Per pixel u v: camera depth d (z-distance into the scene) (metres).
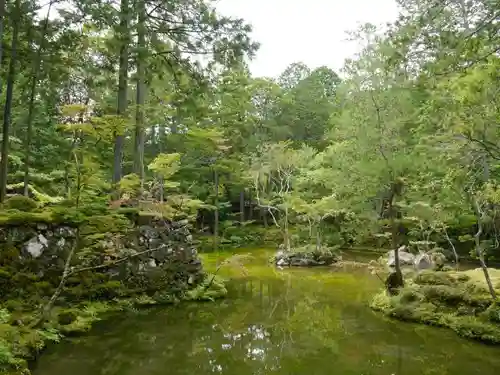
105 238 9.30
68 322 7.71
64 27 9.53
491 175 10.38
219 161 22.41
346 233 21.19
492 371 6.27
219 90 12.43
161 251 10.70
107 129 7.95
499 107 7.12
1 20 8.23
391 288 10.55
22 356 5.96
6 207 9.17
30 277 8.21
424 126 11.48
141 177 13.03
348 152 15.21
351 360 6.68
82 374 5.73
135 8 9.72
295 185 20.41
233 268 16.33
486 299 8.61
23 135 15.98
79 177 8.78
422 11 5.55
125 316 8.73
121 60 10.17
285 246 19.12
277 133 27.66
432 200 12.80
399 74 6.27
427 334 8.11
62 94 11.94
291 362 6.53
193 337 7.66
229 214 26.78
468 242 18.28
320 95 30.05
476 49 5.15
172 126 22.91
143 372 5.94
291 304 10.61
